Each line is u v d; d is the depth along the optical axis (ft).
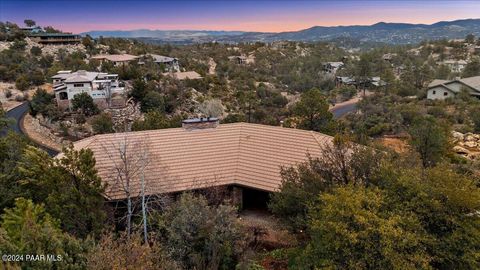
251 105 202.90
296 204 49.29
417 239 35.12
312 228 38.99
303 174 49.75
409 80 265.34
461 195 36.96
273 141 76.74
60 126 148.25
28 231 30.89
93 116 158.71
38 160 50.93
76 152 51.49
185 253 46.26
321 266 38.11
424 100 205.98
